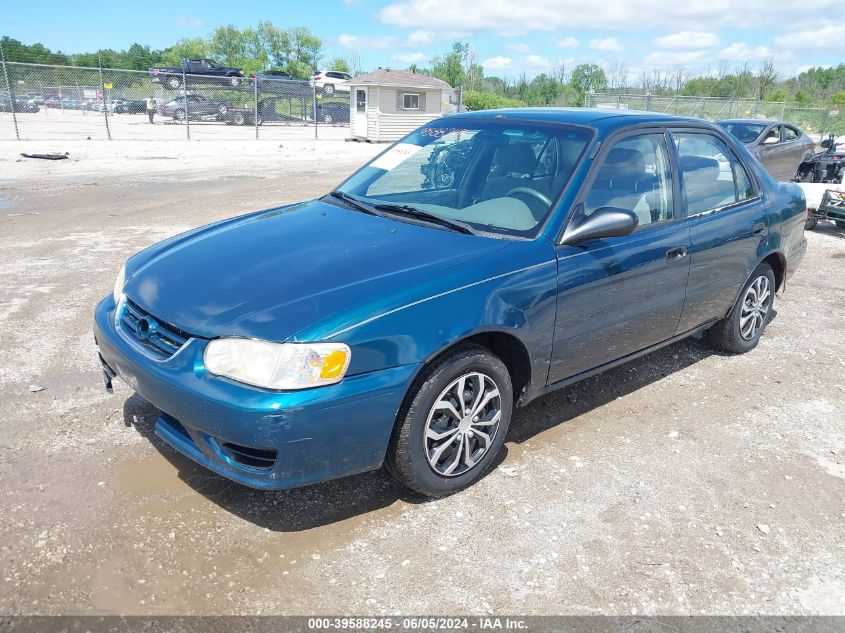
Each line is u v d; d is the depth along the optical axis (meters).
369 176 4.21
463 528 2.94
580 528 2.98
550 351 3.35
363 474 3.30
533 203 3.47
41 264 6.59
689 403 4.25
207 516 2.92
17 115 29.89
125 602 2.43
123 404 3.83
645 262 3.69
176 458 3.33
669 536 2.96
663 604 2.57
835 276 7.40
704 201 4.22
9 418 3.62
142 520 2.86
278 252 3.18
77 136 21.81
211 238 3.51
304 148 21.81
